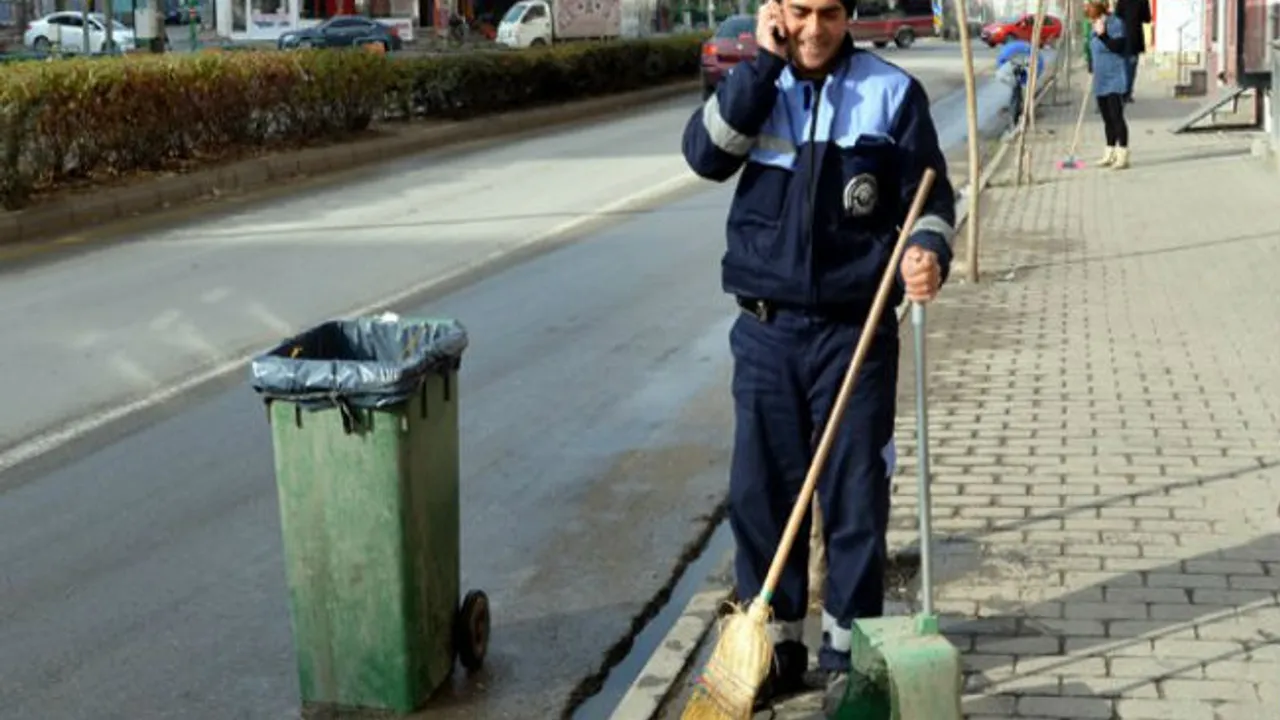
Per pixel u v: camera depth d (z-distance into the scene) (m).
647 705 4.95
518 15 54.84
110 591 6.22
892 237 4.66
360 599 4.88
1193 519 6.30
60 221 15.23
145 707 5.23
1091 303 10.62
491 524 6.98
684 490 7.40
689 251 13.53
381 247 13.92
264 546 6.70
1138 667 4.96
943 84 35.66
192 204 17.03
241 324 10.79
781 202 4.64
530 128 26.59
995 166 18.83
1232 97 22.45
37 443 8.10
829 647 4.85
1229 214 14.42
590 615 5.98
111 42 39.09
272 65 20.55
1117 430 7.57
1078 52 38.59
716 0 64.12
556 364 9.71
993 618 5.38
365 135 22.67
